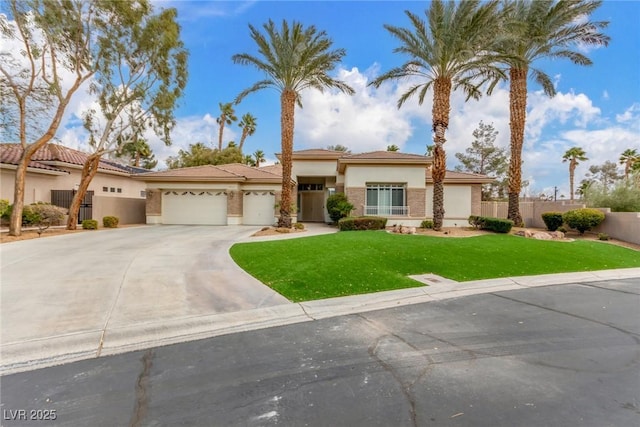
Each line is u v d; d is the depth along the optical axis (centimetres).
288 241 1398
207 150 4216
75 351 460
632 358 443
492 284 891
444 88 1705
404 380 381
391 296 752
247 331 544
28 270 881
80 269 900
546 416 312
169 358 442
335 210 2156
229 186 2378
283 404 333
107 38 1688
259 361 432
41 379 384
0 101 1534
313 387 366
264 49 1795
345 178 2292
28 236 1518
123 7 1641
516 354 455
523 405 331
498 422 303
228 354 454
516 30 1625
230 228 2083
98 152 1894
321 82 1923
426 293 788
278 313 630
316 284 805
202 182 2398
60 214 1781
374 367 414
